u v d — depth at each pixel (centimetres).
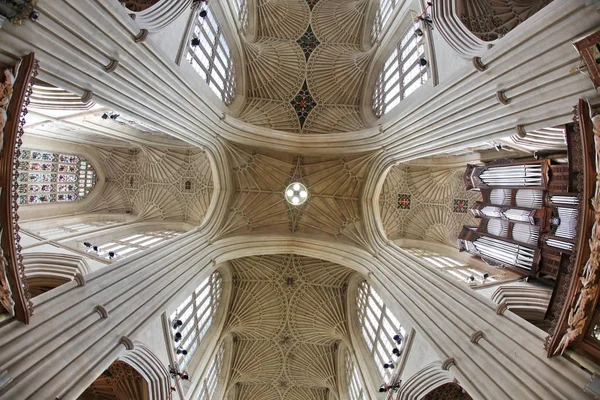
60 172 1559
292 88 1969
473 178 1466
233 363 1977
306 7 1944
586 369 605
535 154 1166
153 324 1052
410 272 1228
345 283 1903
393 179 1878
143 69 859
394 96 1578
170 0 950
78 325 724
